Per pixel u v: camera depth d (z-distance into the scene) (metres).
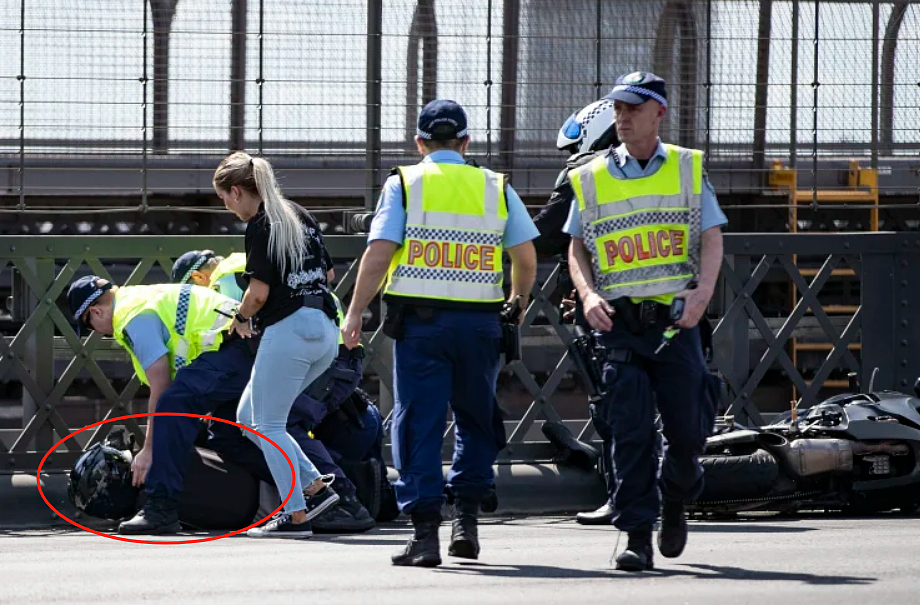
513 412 27.48
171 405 22.06
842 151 27.84
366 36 25.91
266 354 20.95
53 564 17.88
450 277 17.45
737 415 27.44
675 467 17.09
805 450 24.05
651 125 16.78
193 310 22.44
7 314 25.64
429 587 15.44
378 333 26.19
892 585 15.41
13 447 24.55
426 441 17.50
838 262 27.69
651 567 16.97
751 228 28.02
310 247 21.16
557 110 26.78
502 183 17.98
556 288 27.30
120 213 25.84
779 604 14.12
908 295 27.92
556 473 26.03
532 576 16.38
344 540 21.33
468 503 17.92
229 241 25.31
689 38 27.19
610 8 26.88
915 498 24.59
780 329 28.08
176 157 25.47
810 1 27.50
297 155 25.80
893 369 27.95
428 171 17.67
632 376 16.69
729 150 27.39
